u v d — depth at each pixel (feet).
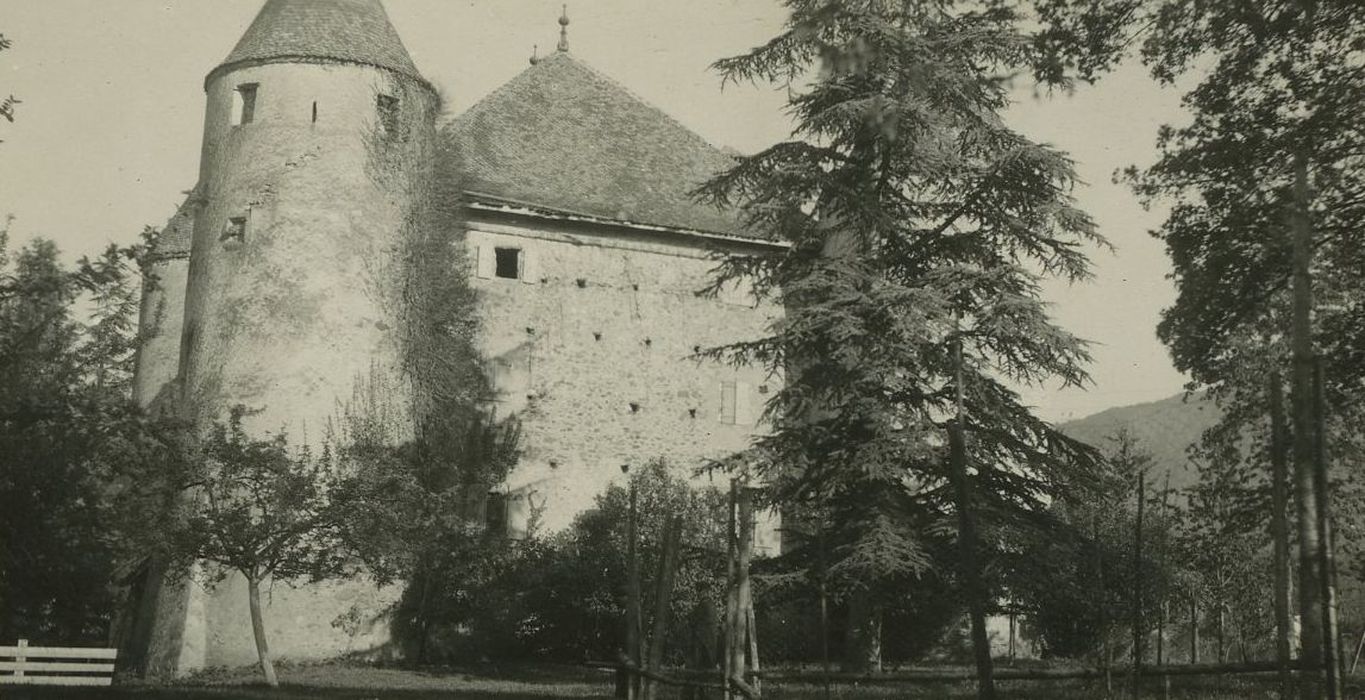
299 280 89.20
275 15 94.68
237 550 69.31
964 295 67.62
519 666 84.43
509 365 101.04
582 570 86.38
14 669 58.44
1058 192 67.56
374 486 71.72
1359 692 46.96
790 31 67.87
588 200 106.01
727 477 105.60
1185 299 66.13
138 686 62.49
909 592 66.33
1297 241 30.01
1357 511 68.80
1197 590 70.03
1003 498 66.39
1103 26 62.85
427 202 95.76
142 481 69.92
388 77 93.97
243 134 92.07
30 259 66.95
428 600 86.79
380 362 90.48
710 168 114.83
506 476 98.94
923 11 67.51
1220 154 63.05
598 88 117.08
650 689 36.40
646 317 106.32
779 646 85.51
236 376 87.97
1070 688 54.13
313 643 84.02
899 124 65.98
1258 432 71.20
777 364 70.90
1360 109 59.21
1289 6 59.21
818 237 71.26
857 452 64.13
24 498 64.34
